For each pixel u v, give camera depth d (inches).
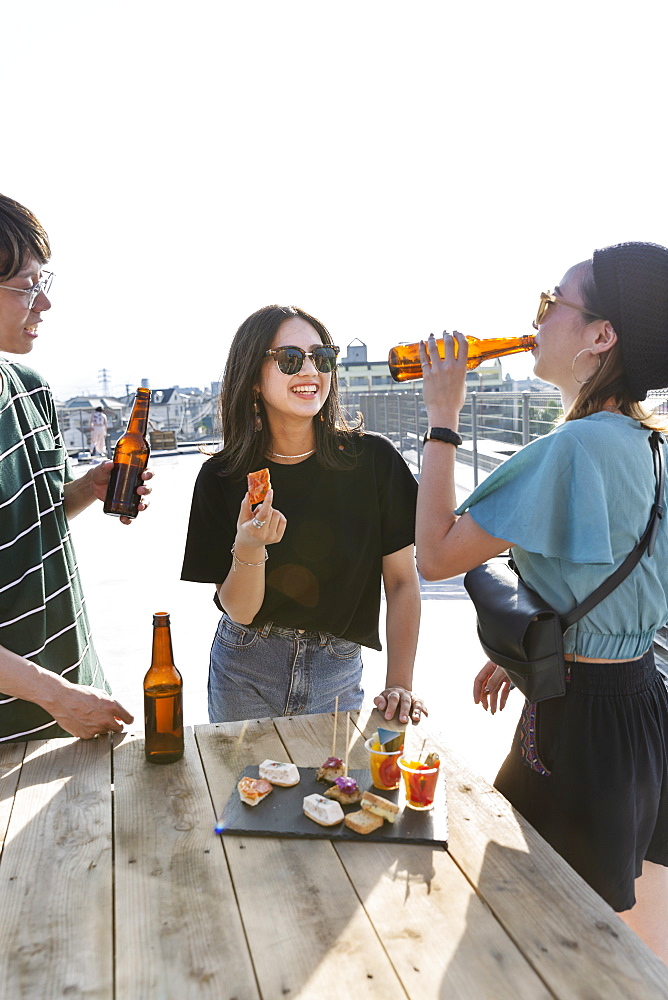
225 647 86.3
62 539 78.1
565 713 59.7
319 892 47.7
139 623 203.6
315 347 80.4
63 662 76.3
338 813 55.3
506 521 57.5
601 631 59.0
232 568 76.9
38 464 75.5
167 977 40.8
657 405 66.4
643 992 38.9
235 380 83.9
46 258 71.9
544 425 307.9
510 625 57.0
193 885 48.8
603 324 59.8
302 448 85.6
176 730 66.6
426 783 56.1
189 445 1058.1
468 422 425.4
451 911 45.6
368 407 746.2
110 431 954.7
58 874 50.4
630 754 58.7
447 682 159.3
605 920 44.4
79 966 41.9
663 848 63.3
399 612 86.8
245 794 58.5
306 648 84.4
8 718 71.4
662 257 57.5
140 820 57.1
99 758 67.5
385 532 86.5
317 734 71.9
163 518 388.8
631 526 58.2
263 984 40.0
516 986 39.5
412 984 39.7
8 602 70.0
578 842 59.6
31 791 61.7
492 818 56.4
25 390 77.9
